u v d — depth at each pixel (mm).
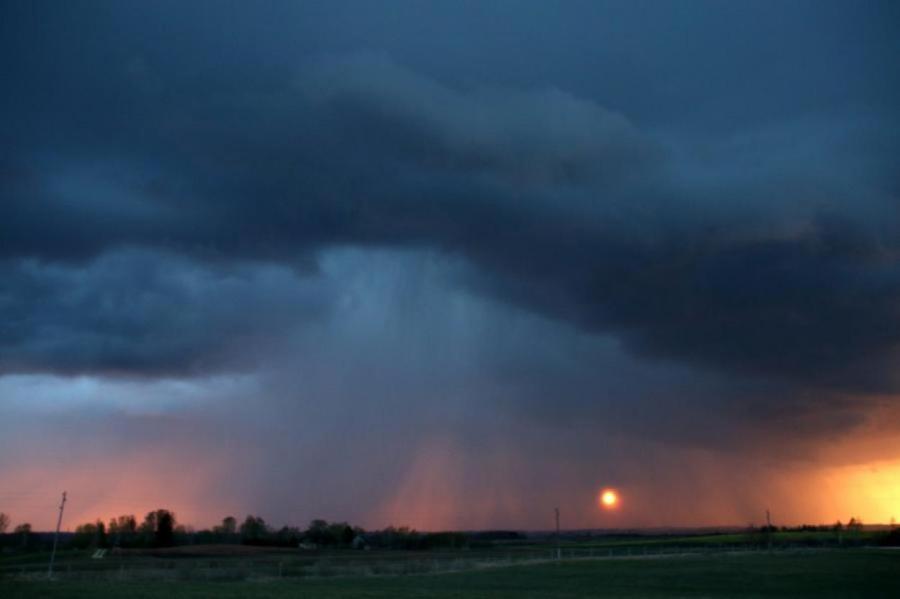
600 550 127375
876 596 48844
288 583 54469
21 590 44031
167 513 161875
